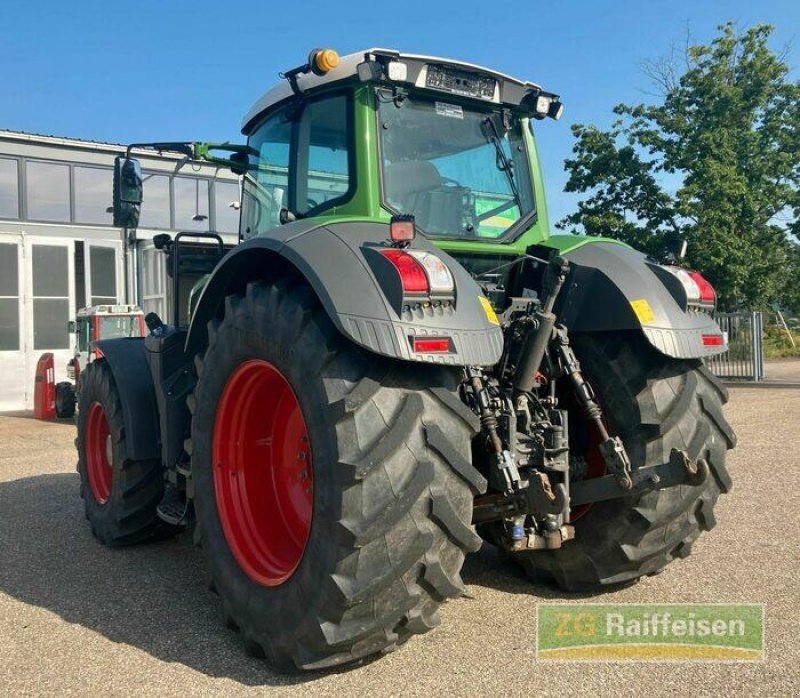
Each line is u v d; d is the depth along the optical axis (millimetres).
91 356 13641
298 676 2848
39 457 8703
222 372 3244
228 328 3193
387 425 2602
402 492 2553
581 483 3182
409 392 2674
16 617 3504
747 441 8102
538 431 3117
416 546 2580
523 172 3922
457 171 3623
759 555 4133
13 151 16953
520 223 3828
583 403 3154
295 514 3322
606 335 3459
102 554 4566
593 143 21062
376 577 2559
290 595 2787
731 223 20016
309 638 2684
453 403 2703
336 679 2791
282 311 2885
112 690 2756
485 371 3266
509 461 2932
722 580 3746
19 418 14555
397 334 2551
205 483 3352
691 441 3281
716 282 20250
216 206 13508
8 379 16984
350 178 3354
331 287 2635
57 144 17359
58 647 3152
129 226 4504
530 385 3090
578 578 3570
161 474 4566
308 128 3611
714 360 16859
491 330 2756
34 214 17312
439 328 2619
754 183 22234
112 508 4602
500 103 3754
